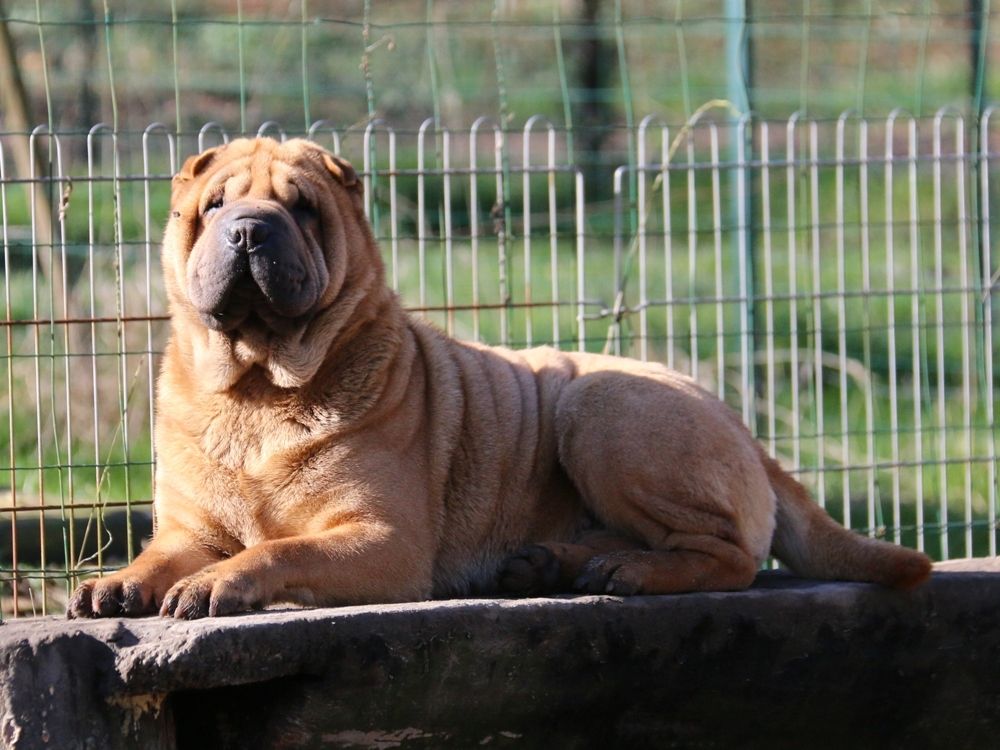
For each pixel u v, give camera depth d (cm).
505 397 971
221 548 877
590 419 943
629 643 806
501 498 958
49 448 1405
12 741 684
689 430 915
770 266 1373
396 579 846
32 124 1587
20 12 2123
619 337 1254
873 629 877
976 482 1600
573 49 2867
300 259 842
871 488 1285
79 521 1289
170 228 916
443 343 978
